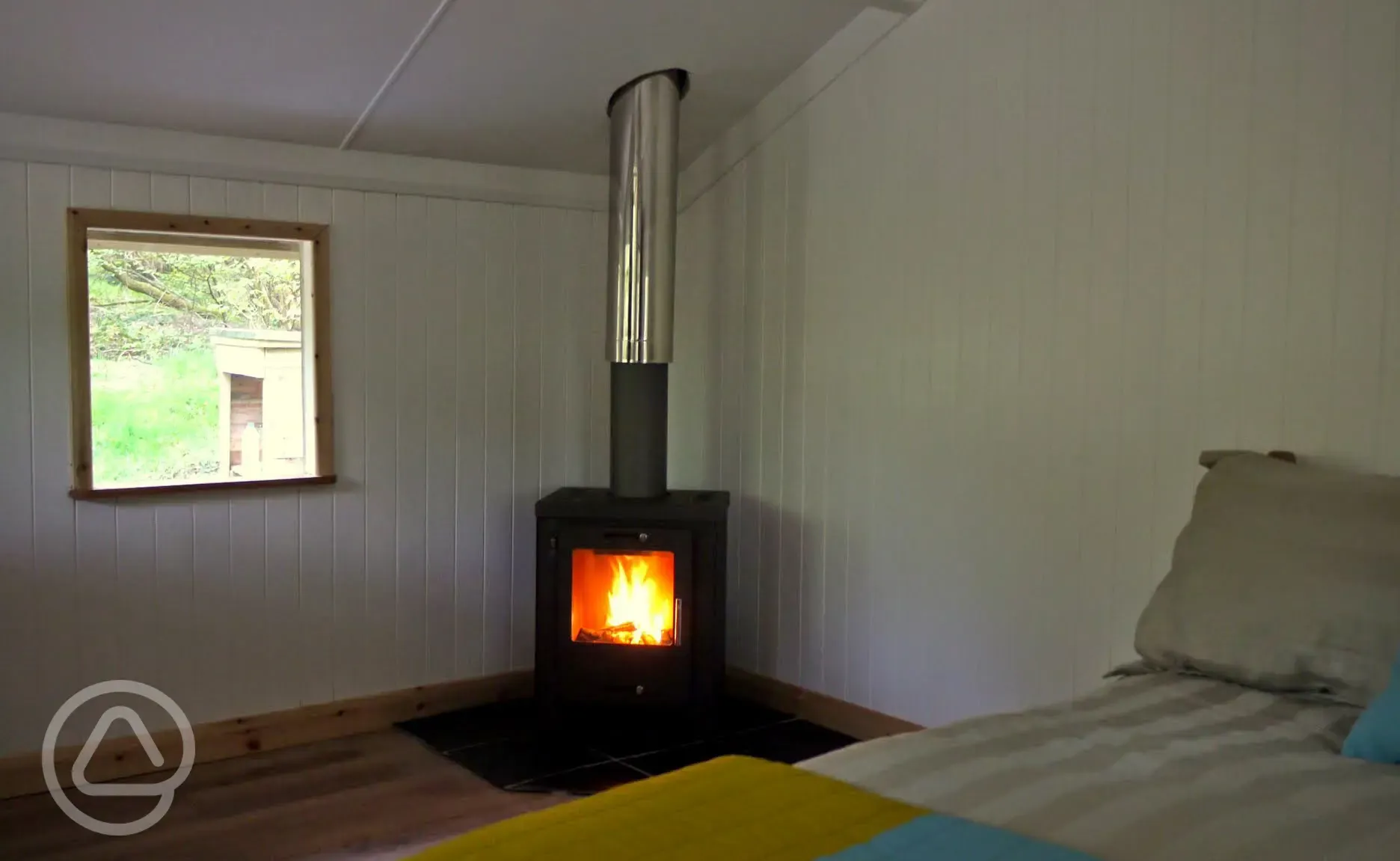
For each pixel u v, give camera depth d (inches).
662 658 148.4
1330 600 85.1
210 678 143.9
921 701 144.8
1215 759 73.0
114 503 136.1
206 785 134.8
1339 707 83.4
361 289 154.1
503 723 159.2
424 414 160.6
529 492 171.6
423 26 128.9
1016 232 132.5
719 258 173.3
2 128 126.9
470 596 166.6
